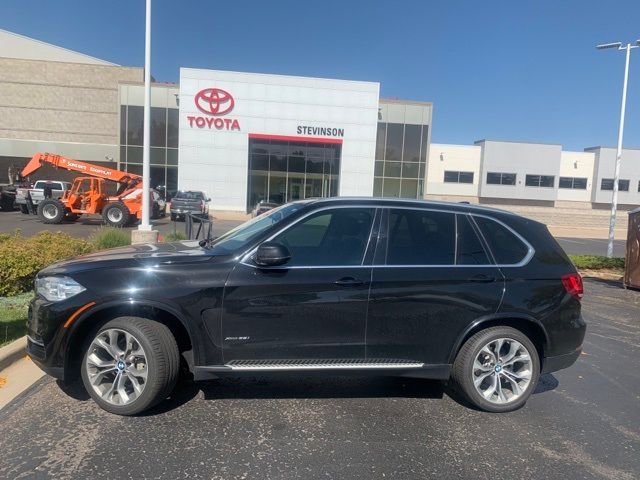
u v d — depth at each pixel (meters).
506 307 4.30
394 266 4.21
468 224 4.48
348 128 36.81
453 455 3.63
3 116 44.16
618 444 3.88
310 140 36.59
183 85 35.34
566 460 3.61
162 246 4.75
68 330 3.85
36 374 4.81
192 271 3.96
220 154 36.03
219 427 3.90
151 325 3.95
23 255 7.80
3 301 7.11
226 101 35.75
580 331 4.52
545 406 4.59
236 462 3.40
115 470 3.25
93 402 4.26
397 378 5.17
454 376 4.39
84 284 3.88
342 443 3.73
